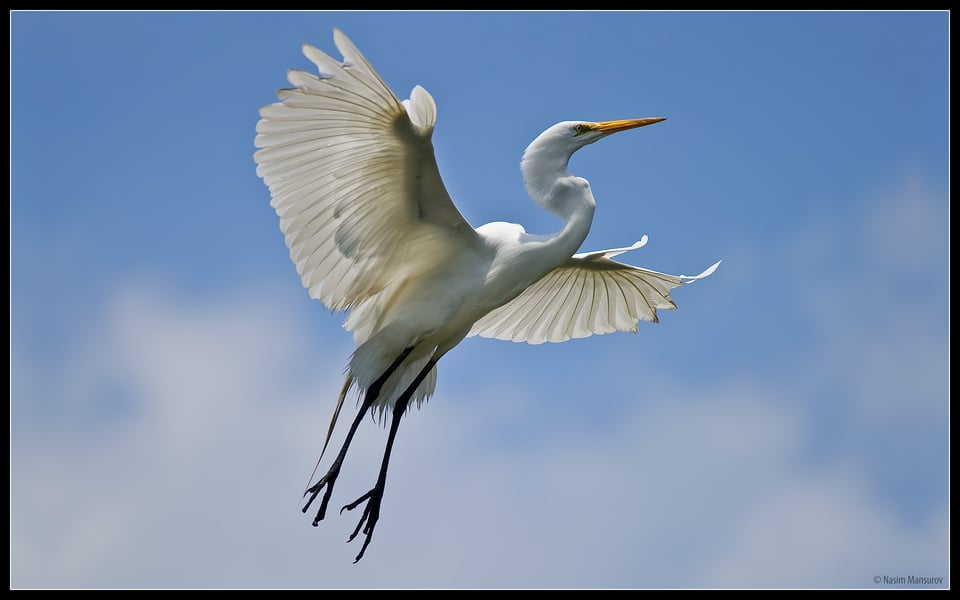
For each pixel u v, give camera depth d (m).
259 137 9.97
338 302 11.41
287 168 10.23
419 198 10.80
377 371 11.71
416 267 11.53
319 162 10.27
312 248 10.88
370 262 11.26
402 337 11.68
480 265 11.55
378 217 10.91
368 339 11.66
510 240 11.64
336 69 9.41
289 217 10.54
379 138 10.12
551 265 11.71
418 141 10.09
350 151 10.23
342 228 10.84
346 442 11.27
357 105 9.78
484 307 11.75
